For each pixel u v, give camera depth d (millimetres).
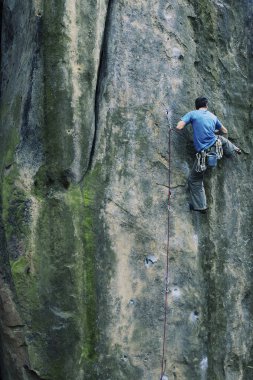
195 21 7836
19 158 7145
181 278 7375
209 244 7660
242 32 8312
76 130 6945
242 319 7902
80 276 6840
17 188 7055
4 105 7918
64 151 6922
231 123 8062
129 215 7137
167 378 7207
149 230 7223
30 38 7301
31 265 6891
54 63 6918
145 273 7176
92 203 6980
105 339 6926
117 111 7188
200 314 7480
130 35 7309
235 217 7945
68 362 6770
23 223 6961
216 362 7605
